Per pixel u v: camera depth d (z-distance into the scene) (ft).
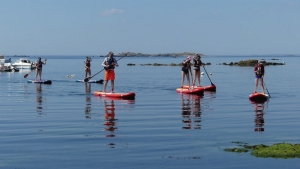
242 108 60.54
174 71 194.80
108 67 77.36
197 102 68.44
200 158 32.45
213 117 51.72
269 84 109.40
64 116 52.65
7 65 208.85
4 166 30.48
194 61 88.53
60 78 139.33
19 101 69.62
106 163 31.19
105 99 72.59
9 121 48.83
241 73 172.45
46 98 74.28
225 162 31.37
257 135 40.52
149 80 128.57
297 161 31.37
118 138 39.22
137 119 50.14
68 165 30.71
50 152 34.24
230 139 38.75
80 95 79.82
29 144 36.94
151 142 37.60
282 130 43.04
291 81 120.88
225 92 87.15
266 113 55.31
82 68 239.09
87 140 38.40
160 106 62.95
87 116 52.60
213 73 173.27
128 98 74.38
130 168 30.04
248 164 30.86
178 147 35.78
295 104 65.21
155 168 30.04
